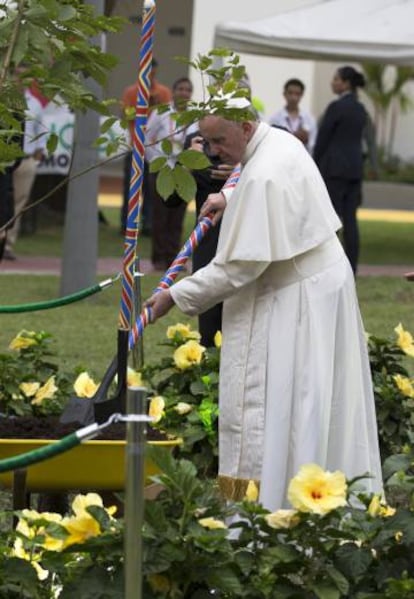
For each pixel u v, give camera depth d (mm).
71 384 10688
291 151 8453
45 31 8203
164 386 10656
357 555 6926
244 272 8289
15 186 27078
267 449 8367
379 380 10992
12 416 10219
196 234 9594
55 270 26938
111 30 8609
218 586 6664
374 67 60312
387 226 40406
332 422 8469
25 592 6801
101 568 6809
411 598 6582
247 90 8523
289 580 6934
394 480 7582
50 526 6891
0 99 8266
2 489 9672
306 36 26656
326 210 8469
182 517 6766
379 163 60250
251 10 43438
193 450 10148
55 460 8242
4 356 10445
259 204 8242
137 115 8578
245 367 8469
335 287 8445
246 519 7250
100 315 20703
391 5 27156
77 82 8328
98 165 9141
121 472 8305
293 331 8367
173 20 50812
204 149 11594
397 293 24359
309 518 6867
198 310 8484
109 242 32500
